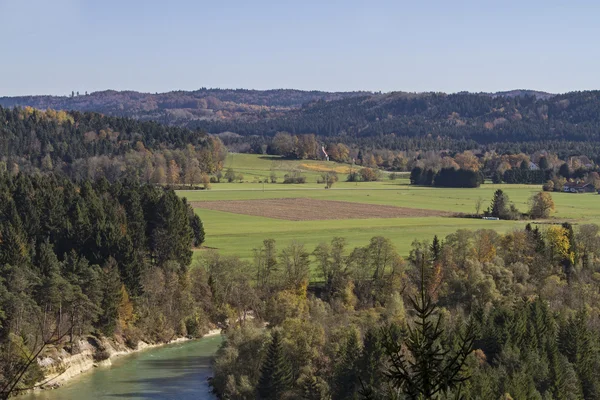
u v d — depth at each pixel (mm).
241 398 87688
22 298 98625
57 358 99562
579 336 94750
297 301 121625
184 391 93625
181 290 130625
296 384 87062
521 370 85312
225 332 121000
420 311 27484
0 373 86125
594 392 89688
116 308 116312
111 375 101000
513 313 103062
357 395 76438
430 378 26172
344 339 92188
